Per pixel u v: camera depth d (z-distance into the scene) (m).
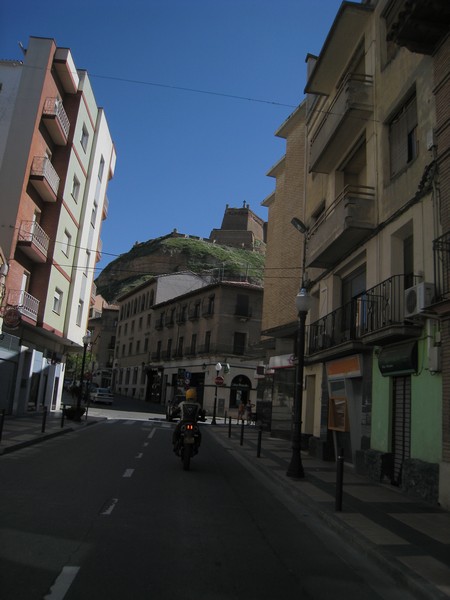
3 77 23.55
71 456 12.73
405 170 11.79
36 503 7.38
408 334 10.25
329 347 15.06
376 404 12.25
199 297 51.47
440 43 9.98
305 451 17.73
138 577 4.68
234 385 46.31
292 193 23.12
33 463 11.23
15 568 4.70
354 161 16.00
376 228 13.09
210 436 22.98
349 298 16.11
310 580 4.98
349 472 12.94
